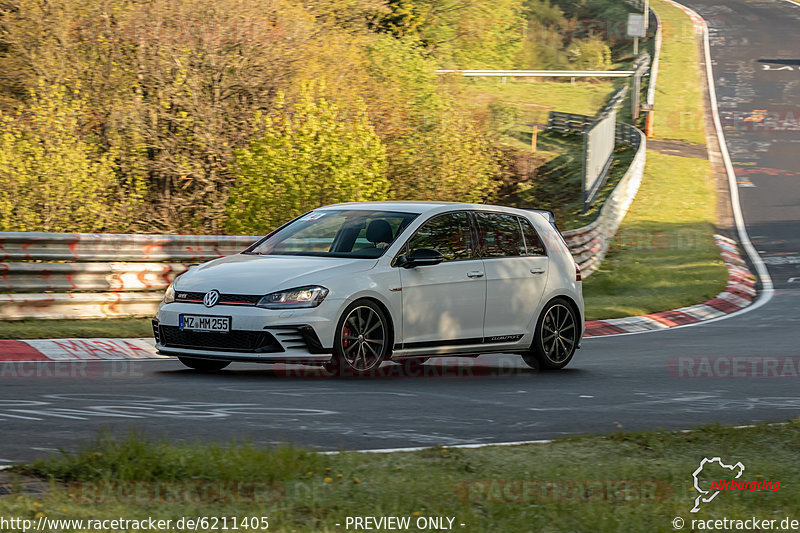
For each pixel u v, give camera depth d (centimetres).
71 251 3994
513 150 13300
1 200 7138
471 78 17475
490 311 3153
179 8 8931
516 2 19625
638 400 2661
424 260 2948
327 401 2402
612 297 6025
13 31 8756
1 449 1714
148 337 3594
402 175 9925
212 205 8525
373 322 2883
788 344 4253
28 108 8219
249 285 2781
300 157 7638
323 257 2992
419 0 16675
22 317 3772
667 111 16575
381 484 1523
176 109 8794
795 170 12794
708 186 11525
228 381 2703
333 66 9975
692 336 4653
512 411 2392
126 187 8306
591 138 10188
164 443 1650
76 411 2114
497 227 3281
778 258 8162
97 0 8900
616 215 8950
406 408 2359
